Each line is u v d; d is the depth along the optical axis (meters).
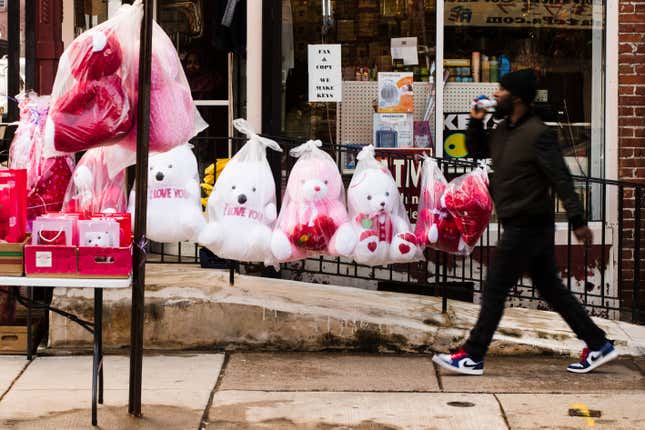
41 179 9.53
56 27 11.50
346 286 11.86
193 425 8.00
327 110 12.07
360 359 10.16
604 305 11.93
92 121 7.99
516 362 10.05
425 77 12.15
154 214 9.62
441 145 12.15
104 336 10.33
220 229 9.80
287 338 10.39
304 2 12.02
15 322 10.21
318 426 8.02
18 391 8.91
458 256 11.92
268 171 10.02
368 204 9.90
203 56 12.70
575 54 12.27
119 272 7.70
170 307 10.36
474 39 12.20
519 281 11.84
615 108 12.15
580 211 8.73
